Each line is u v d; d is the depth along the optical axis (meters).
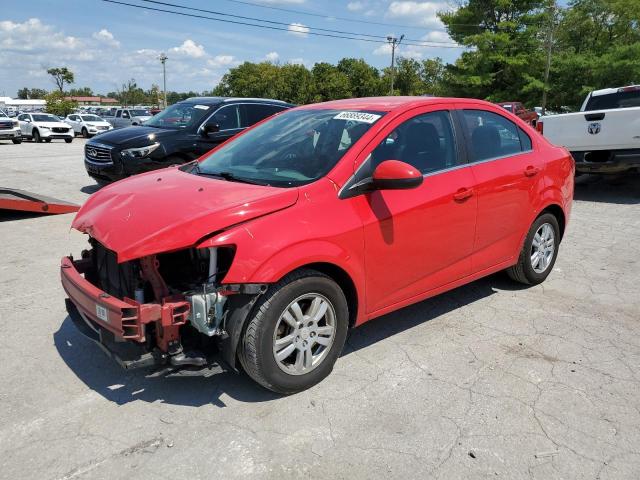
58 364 3.69
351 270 3.38
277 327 3.10
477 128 4.40
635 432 2.94
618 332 4.16
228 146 4.46
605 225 7.57
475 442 2.86
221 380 3.48
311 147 3.77
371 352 3.85
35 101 88.50
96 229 3.25
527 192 4.65
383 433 2.93
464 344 3.97
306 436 2.90
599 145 8.85
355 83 79.69
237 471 2.64
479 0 43.03
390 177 3.28
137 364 2.98
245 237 2.97
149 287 3.11
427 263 3.89
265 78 77.75
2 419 3.06
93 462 2.70
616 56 34.66
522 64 40.81
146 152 8.99
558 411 3.12
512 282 5.24
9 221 7.93
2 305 4.71
